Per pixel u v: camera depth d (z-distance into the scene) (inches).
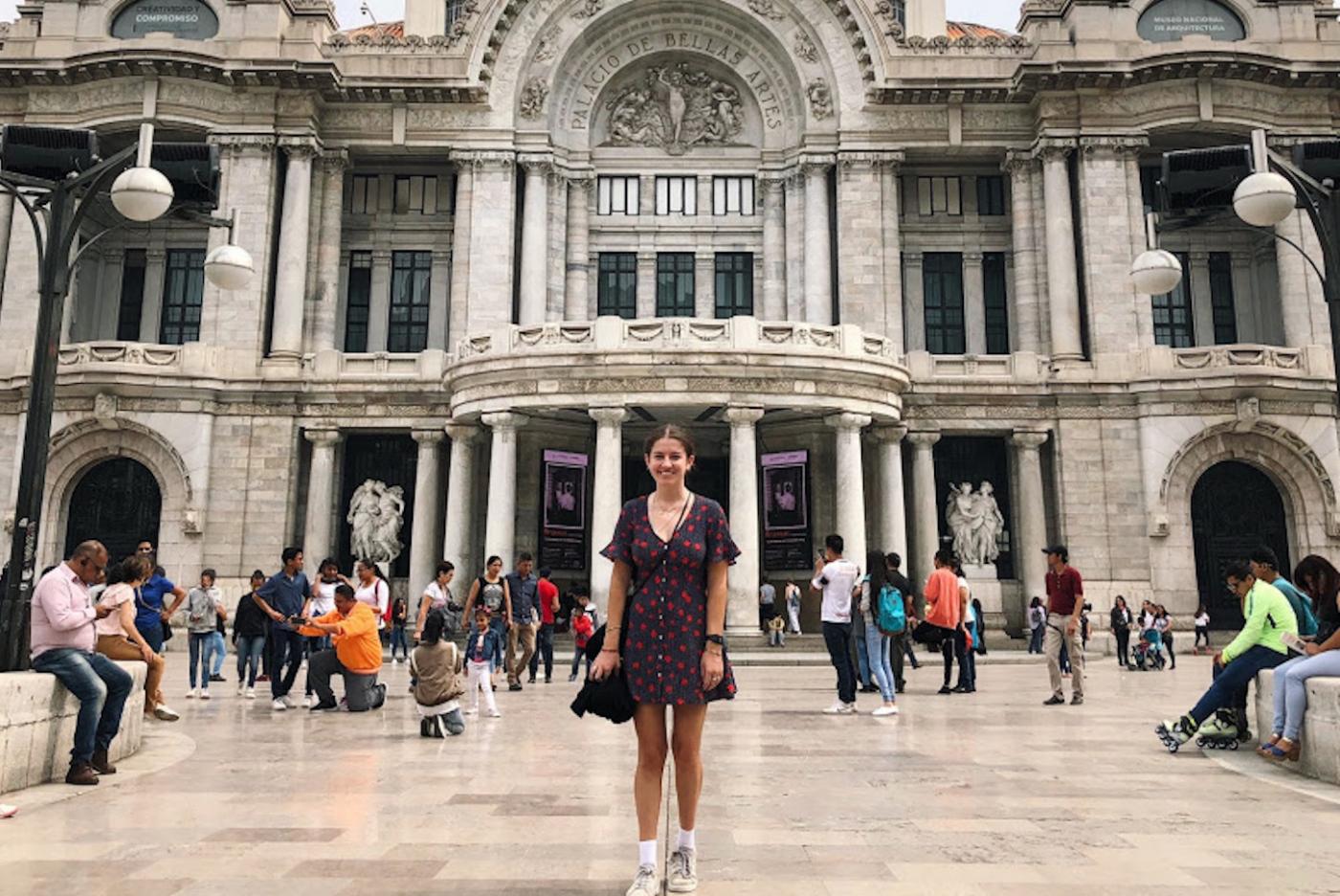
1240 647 450.3
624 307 1579.7
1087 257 1439.5
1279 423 1344.7
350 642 618.8
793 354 1171.9
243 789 358.3
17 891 226.5
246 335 1413.6
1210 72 1430.9
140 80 1443.2
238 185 1450.5
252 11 1476.4
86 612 382.9
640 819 229.1
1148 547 1368.1
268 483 1386.6
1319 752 383.2
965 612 755.4
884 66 1509.6
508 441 1213.7
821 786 365.4
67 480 1363.2
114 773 390.0
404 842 276.4
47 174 494.9
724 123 1614.2
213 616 719.7
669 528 240.8
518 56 1539.1
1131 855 264.4
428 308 1568.7
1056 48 1473.9
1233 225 1550.2
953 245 1583.4
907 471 1467.8
